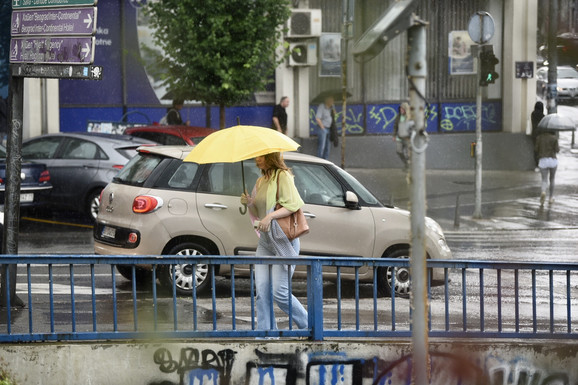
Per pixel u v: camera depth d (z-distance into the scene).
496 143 55.06
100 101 48.38
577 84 72.69
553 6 52.94
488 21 38.53
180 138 36.22
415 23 10.50
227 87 39.69
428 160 54.53
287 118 49.28
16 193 18.80
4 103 47.22
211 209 21.67
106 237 22.12
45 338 14.28
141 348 14.23
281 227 15.91
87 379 14.14
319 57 52.84
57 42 17.95
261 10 39.72
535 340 15.11
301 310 15.62
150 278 23.62
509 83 55.34
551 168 42.09
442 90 55.41
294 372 14.42
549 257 29.84
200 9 39.03
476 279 25.39
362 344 14.52
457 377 14.78
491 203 43.06
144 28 48.69
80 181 34.09
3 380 13.95
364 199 22.70
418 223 10.81
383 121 54.25
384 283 22.53
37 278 23.72
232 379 14.39
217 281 23.94
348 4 38.00
